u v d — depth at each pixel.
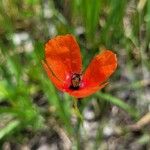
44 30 0.25
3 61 0.23
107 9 0.25
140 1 0.24
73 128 0.21
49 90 0.21
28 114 0.21
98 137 0.22
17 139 0.23
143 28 0.25
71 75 0.14
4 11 0.25
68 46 0.14
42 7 0.24
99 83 0.13
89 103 0.24
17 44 0.25
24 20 0.26
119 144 0.23
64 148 0.23
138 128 0.23
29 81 0.24
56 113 0.23
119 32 0.24
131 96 0.24
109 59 0.13
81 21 0.26
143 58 0.24
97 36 0.25
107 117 0.23
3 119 0.23
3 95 0.21
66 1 0.25
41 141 0.23
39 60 0.19
